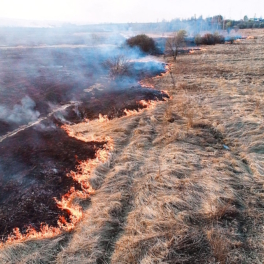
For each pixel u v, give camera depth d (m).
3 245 4.34
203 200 5.12
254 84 13.56
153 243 4.15
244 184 5.71
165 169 6.16
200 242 4.17
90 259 3.97
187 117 9.33
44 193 5.62
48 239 4.46
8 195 5.50
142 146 7.43
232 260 3.88
